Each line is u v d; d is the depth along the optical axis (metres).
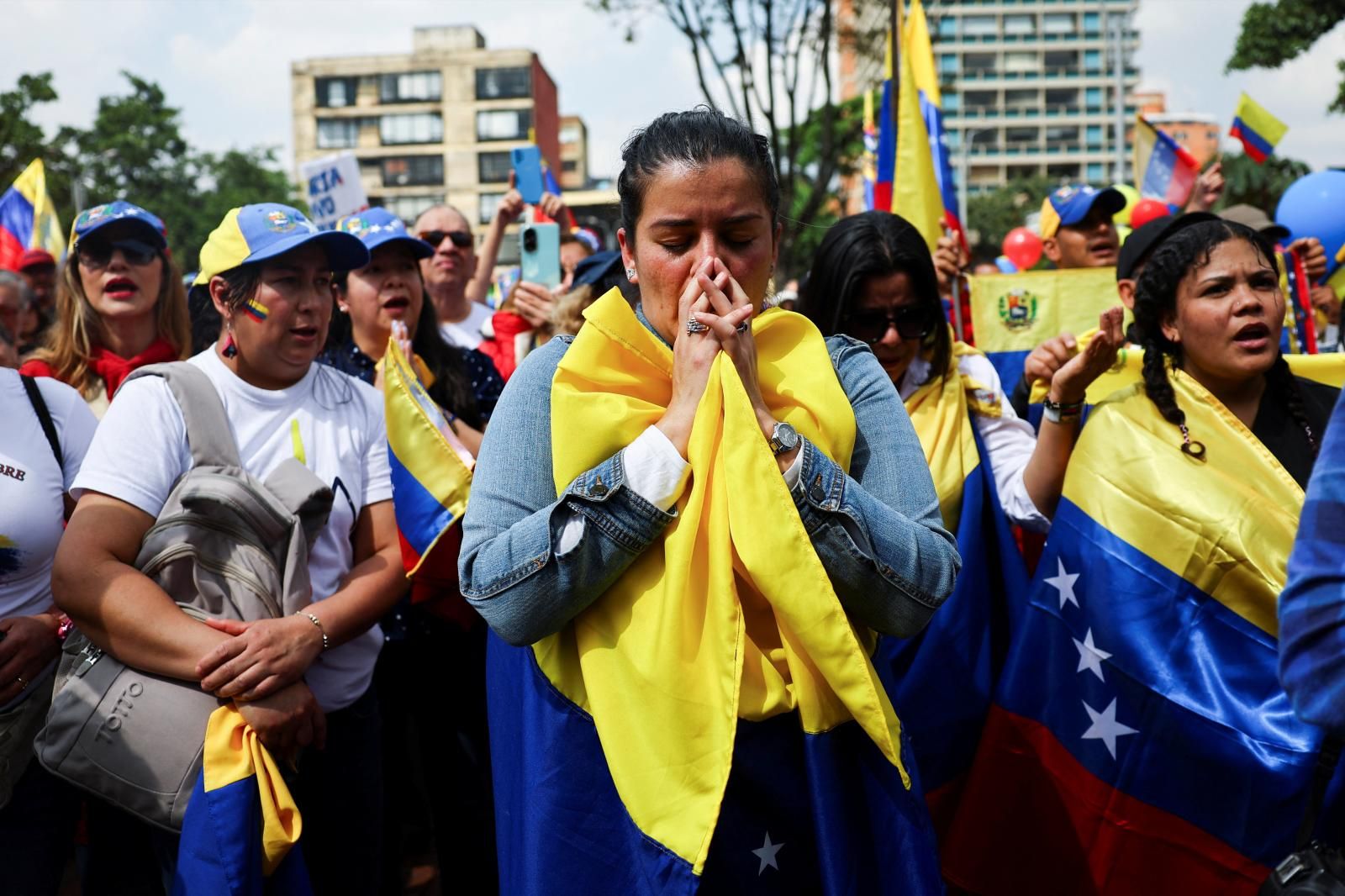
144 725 2.50
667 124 1.94
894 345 3.16
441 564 3.01
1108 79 142.12
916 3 4.95
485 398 4.36
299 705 2.63
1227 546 2.72
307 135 93.00
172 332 4.10
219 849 2.42
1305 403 2.94
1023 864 2.99
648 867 1.84
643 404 1.96
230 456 2.73
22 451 2.87
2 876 2.75
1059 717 2.94
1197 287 2.81
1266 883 1.99
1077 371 2.98
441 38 91.94
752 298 1.95
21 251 7.15
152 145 55.50
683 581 1.84
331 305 2.97
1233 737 2.67
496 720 2.15
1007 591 3.24
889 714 1.89
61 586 2.56
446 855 3.76
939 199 4.49
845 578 1.87
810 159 20.11
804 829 1.95
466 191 92.56
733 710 1.82
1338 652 1.46
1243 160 13.98
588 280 4.08
